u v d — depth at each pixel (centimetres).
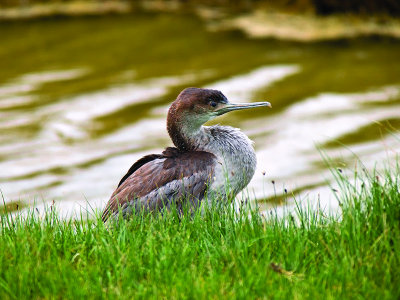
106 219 888
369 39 2155
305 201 1189
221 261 736
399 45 2102
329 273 700
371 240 756
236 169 939
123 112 1697
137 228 821
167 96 1769
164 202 888
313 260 737
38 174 1377
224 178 917
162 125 1630
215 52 2069
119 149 1504
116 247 749
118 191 913
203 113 940
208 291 676
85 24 2383
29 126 1628
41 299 695
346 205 805
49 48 2144
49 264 725
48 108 1728
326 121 1611
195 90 952
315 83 1831
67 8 2591
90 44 2177
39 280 710
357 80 1842
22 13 2544
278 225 820
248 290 679
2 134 1584
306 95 1761
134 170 948
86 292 687
